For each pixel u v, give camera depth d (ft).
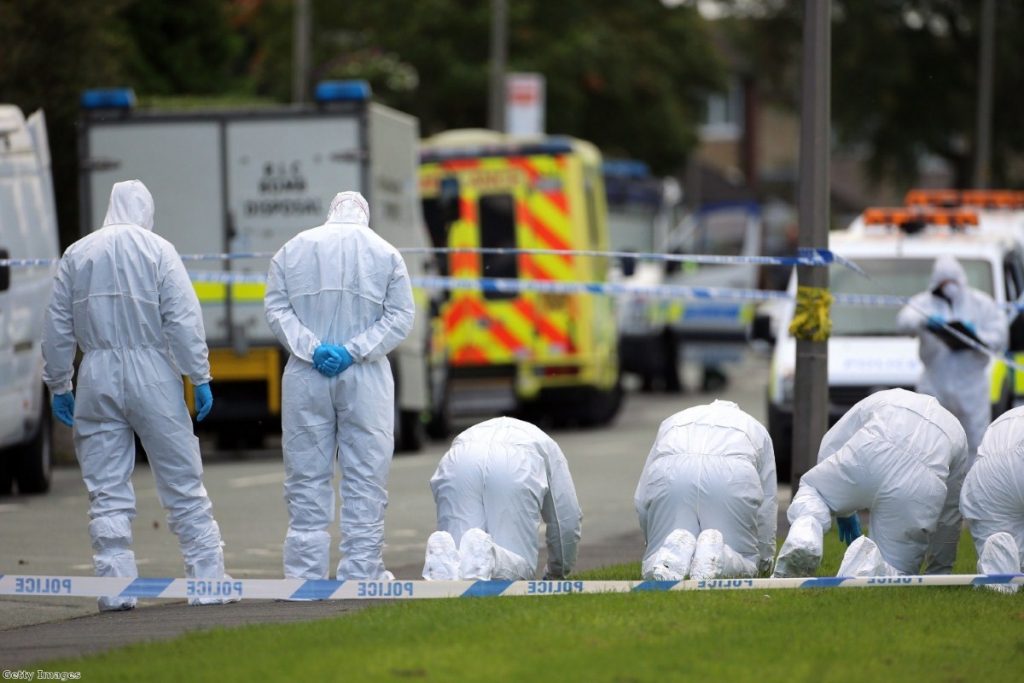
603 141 549.95
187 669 88.02
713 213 448.24
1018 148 510.58
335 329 121.08
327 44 488.44
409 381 258.37
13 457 200.13
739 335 430.20
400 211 256.11
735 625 98.78
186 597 111.04
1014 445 115.03
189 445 119.75
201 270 238.48
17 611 121.08
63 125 267.18
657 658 89.45
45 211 202.69
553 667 87.20
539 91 421.59
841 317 217.15
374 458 121.29
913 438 115.96
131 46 335.26
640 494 117.70
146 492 204.13
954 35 514.68
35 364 197.47
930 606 106.93
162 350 119.03
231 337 236.84
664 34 551.59
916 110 520.01
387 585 107.55
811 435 152.25
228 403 241.96
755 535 116.88
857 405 119.65
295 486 121.39
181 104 293.64
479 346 300.40
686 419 118.73
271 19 486.79
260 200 239.50
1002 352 173.27
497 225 299.79
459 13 492.13
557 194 297.94
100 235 119.24
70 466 249.55
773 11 541.34
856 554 112.37
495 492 113.60
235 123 239.71
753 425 119.34
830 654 91.56
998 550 113.70
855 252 220.23
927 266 217.77
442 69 490.90
